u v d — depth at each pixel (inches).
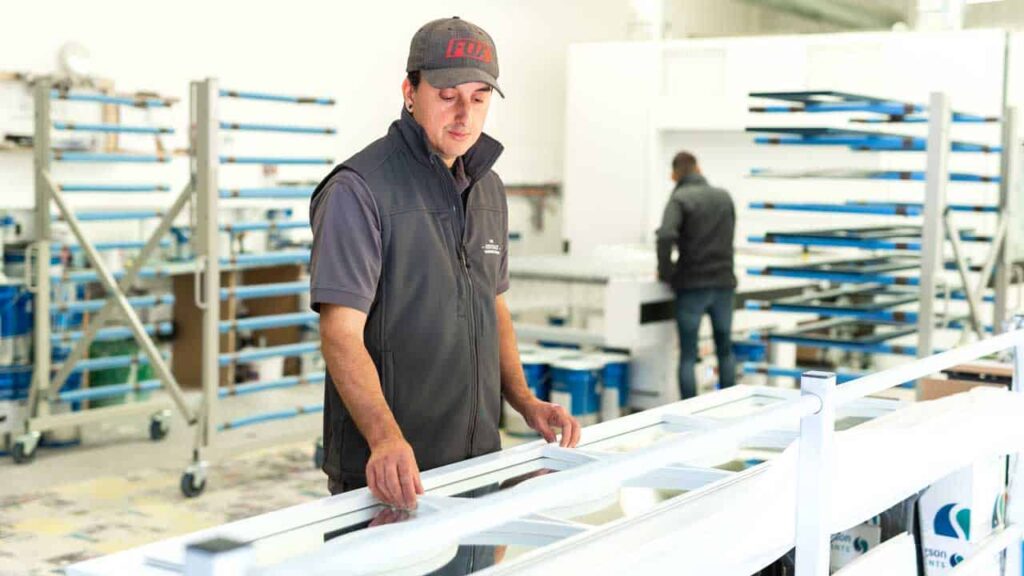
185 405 221.8
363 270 89.6
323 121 344.8
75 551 182.7
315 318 245.0
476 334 97.9
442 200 95.2
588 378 270.8
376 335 93.8
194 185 220.7
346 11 349.1
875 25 483.2
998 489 112.7
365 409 85.0
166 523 199.3
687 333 273.0
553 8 422.3
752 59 369.1
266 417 233.3
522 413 100.7
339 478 95.0
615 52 393.4
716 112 376.5
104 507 208.7
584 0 437.7
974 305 242.4
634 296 273.7
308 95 339.0
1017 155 252.2
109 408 253.9
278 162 231.1
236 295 228.5
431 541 50.6
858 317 233.8
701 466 88.7
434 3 375.9
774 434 99.1
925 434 98.3
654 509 76.6
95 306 248.4
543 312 309.6
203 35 312.3
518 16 406.6
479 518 52.6
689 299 271.4
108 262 279.1
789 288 292.4
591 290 290.7
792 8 436.5
